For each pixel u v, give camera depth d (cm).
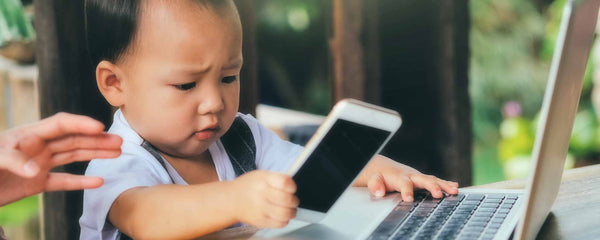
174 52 112
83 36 180
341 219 104
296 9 453
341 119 86
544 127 72
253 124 152
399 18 252
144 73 115
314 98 463
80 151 95
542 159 74
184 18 112
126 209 103
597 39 390
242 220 92
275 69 462
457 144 250
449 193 115
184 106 115
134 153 121
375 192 119
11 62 242
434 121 254
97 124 92
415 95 256
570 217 101
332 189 95
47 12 174
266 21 454
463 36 249
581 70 89
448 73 247
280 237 97
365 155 94
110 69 120
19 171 81
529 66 470
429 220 98
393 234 92
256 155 146
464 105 251
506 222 92
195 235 96
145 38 113
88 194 114
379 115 88
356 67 242
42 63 175
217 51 115
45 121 92
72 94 178
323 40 455
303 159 87
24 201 273
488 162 446
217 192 95
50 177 94
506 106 461
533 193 75
